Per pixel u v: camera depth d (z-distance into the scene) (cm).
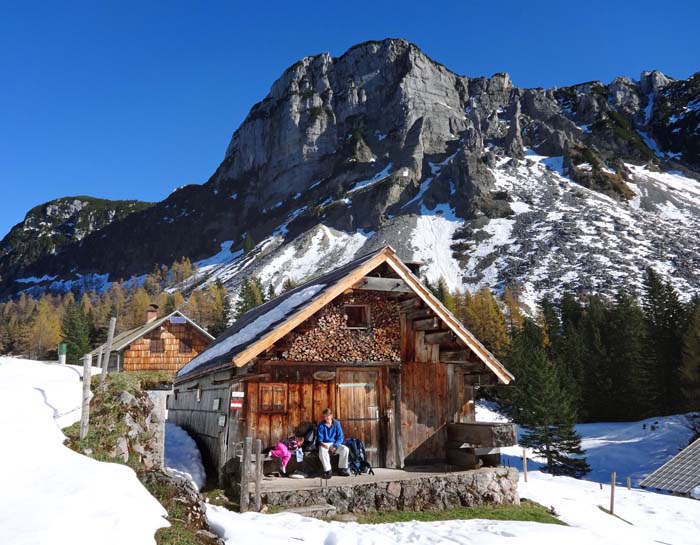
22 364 1377
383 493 1191
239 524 832
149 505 705
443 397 1500
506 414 5069
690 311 5984
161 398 1092
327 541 870
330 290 1273
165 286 16562
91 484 700
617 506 1667
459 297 8662
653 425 4356
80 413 1011
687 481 2106
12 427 849
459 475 1274
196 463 1418
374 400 1421
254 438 1273
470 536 963
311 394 1357
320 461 1315
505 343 6494
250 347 1170
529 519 1206
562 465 3609
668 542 1255
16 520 586
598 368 5312
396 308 1460
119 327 9506
